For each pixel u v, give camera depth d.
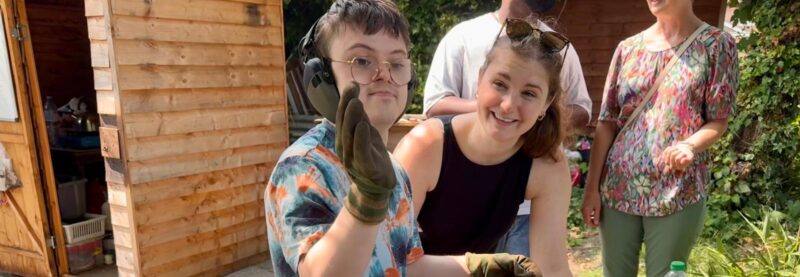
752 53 4.56
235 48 4.05
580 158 5.93
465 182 1.70
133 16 3.43
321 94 1.12
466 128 1.68
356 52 1.09
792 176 4.59
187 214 3.89
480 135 1.63
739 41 4.68
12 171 4.06
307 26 7.42
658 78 2.36
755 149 4.58
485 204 1.74
